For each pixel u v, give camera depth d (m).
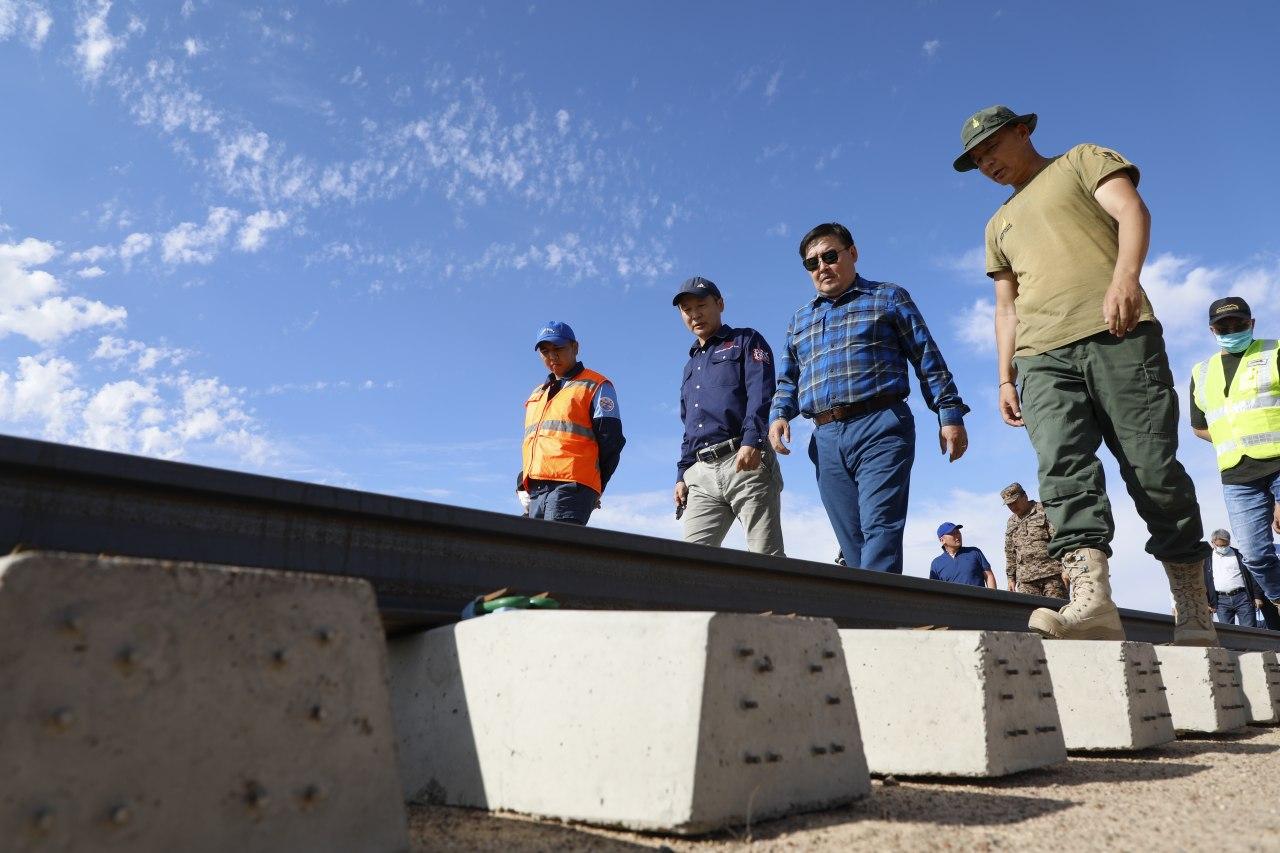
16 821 1.03
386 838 1.36
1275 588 6.57
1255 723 4.59
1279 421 6.29
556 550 2.86
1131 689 3.19
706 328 5.11
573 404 4.99
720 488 4.96
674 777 1.66
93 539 1.84
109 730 1.12
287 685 1.30
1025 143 3.83
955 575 8.70
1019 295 3.71
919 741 2.56
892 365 4.60
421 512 2.43
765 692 1.85
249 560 2.09
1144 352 3.37
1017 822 1.90
